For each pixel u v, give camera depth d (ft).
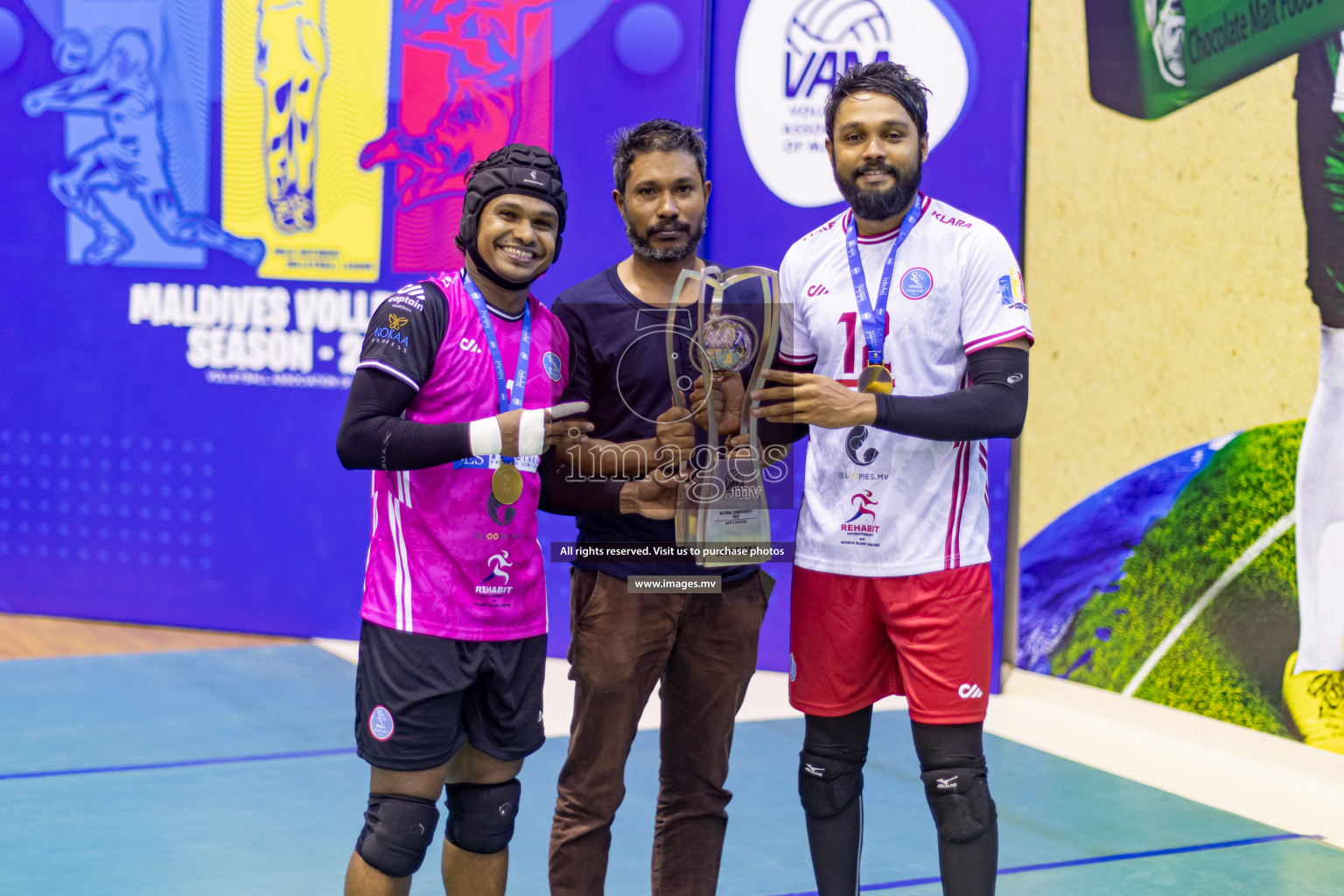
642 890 10.00
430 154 17.20
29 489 19.22
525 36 16.75
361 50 17.31
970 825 7.81
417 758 7.25
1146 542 14.74
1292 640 13.01
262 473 18.39
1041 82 15.84
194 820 11.19
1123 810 12.01
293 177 17.76
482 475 7.28
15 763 12.59
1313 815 11.93
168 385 18.62
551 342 7.75
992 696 16.12
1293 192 12.94
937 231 7.90
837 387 7.32
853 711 8.25
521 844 10.89
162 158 18.26
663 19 16.25
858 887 8.49
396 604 7.25
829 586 8.10
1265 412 13.29
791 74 16.07
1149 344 14.69
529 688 7.67
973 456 7.95
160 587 18.88
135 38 18.15
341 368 17.92
